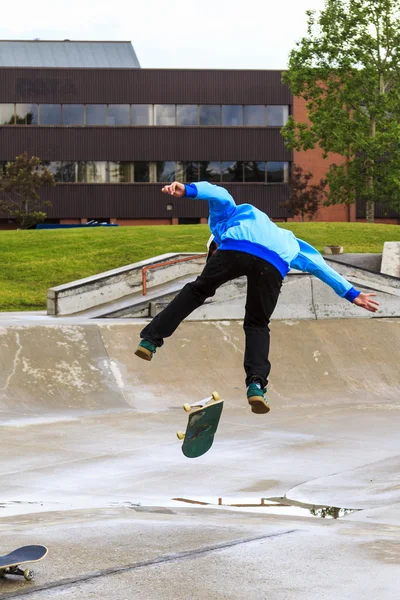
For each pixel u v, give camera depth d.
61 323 19.70
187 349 18.95
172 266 26.53
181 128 66.62
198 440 5.45
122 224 67.31
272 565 5.54
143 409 16.23
